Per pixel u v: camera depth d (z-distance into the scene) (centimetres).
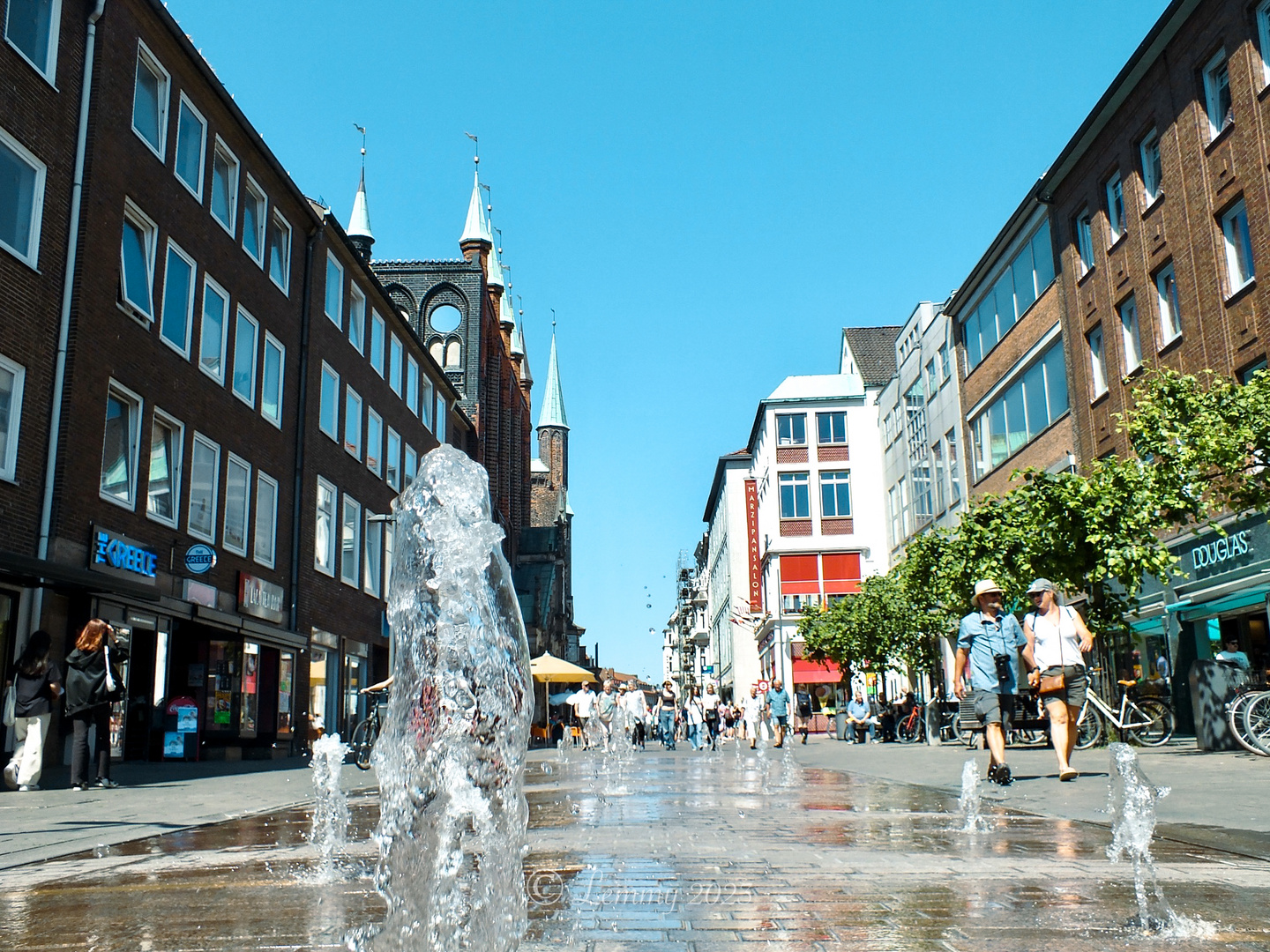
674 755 2709
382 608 3559
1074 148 2714
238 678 2398
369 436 3459
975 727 1106
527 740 332
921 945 327
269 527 2600
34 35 1656
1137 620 2484
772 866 513
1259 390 1485
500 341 6788
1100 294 2659
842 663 3934
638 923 371
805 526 5609
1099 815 723
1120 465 1762
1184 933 341
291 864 546
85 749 1227
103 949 333
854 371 5900
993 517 2000
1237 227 2117
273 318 2638
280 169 2622
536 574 8475
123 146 1883
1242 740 1390
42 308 1647
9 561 1373
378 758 325
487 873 308
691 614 12469
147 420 1959
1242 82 2039
